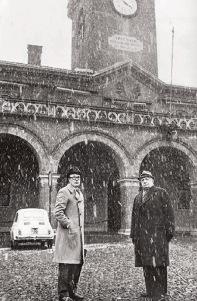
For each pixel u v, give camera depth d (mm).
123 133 21484
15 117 19391
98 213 25578
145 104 27703
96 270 9625
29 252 14102
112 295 6734
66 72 26359
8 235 22359
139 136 21797
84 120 20656
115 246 15953
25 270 9688
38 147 19641
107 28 29875
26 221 15867
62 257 6219
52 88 25750
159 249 6172
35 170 24812
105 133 21094
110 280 8219
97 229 25312
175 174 27297
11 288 7410
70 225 6262
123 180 21297
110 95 27250
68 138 20266
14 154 24594
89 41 29688
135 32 30672
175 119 22734
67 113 20453
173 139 22406
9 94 24797
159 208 6379
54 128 20078
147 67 30516
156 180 26875
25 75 25578
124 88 27672
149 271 6258
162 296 6160
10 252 14219
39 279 8375
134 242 6527
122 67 27469
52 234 15781
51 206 19266
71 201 6453
